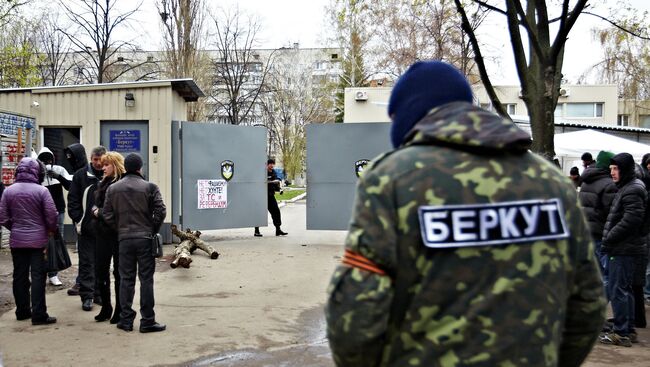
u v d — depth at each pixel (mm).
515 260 1662
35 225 6156
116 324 6242
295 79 51562
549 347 1661
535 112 5617
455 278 1644
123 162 6430
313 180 12305
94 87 12133
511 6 5648
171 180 12203
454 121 1747
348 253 1719
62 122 12172
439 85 1898
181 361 5078
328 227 12266
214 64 35469
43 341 5617
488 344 1608
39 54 30141
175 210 12273
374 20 26969
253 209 13016
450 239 1646
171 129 12211
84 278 6875
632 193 5559
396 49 27688
